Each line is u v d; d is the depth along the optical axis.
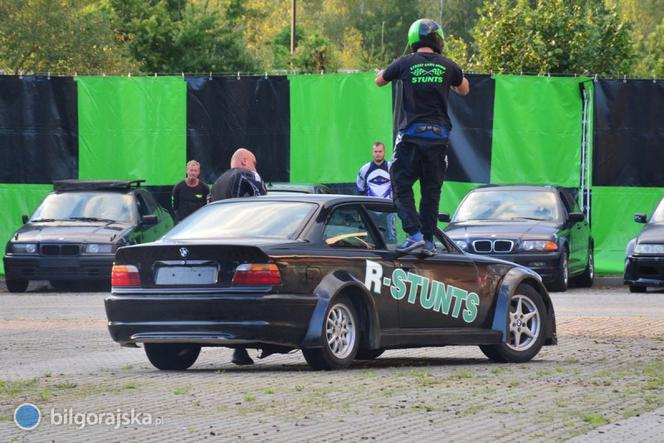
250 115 46.19
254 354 24.00
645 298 37.91
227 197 24.88
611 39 63.53
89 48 92.50
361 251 20.31
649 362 21.17
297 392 16.94
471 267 21.72
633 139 45.97
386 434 13.64
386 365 21.39
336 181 46.06
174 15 108.56
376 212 21.06
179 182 43.78
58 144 46.06
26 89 45.97
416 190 45.75
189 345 20.62
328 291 19.48
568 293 40.47
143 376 19.34
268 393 16.83
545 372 19.42
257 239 19.73
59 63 91.19
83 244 41.34
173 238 20.38
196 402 16.02
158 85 46.22
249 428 14.02
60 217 43.62
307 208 20.31
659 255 40.47
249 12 163.12
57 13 91.38
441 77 20.92
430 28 21.20
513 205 43.00
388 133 45.94
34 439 13.46
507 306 21.92
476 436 13.53
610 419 14.68
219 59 106.31
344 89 46.00
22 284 42.50
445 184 46.03
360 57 149.88
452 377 18.72
